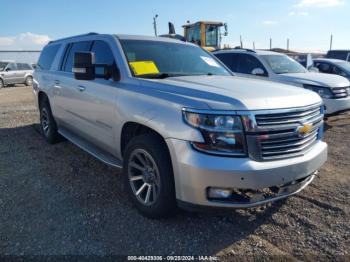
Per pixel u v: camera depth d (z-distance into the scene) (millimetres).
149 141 3217
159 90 3352
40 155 5457
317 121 3445
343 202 3816
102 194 3994
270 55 8867
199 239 3109
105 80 4102
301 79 7797
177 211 3348
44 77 6074
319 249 2967
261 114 2857
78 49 5117
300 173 3070
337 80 7785
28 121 8414
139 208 3490
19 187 4180
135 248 2961
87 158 5297
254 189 2809
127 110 3520
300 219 3455
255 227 3314
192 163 2828
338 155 5551
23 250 2896
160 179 3143
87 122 4535
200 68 4484
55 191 4066
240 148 2818
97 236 3123
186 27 20125
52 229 3225
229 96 2947
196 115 2854
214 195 2873
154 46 4430
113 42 4242
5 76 21484
